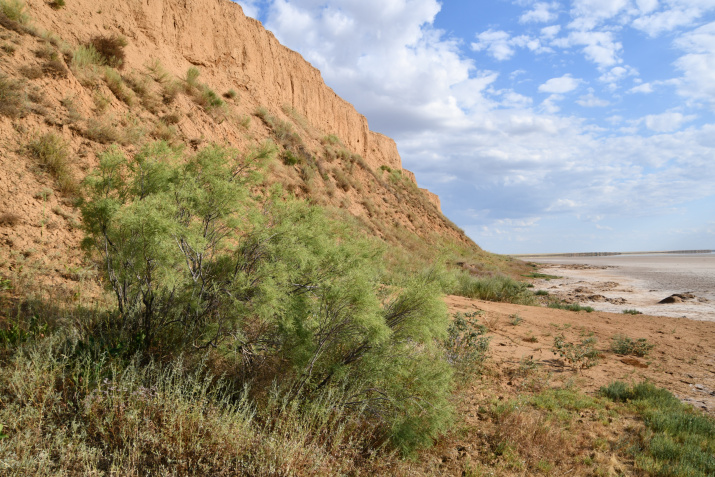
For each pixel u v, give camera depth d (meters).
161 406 3.24
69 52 11.45
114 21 15.39
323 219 4.75
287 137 22.98
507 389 5.91
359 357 3.91
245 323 3.94
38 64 9.79
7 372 3.17
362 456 3.53
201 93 17.44
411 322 3.98
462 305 12.34
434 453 3.95
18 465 2.36
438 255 4.60
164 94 14.84
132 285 4.11
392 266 17.23
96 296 5.40
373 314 3.60
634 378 7.19
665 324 12.62
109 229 3.89
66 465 2.55
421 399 3.80
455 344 6.85
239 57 23.69
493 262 37.31
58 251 6.41
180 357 3.51
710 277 33.06
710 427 4.92
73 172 8.27
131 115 12.10
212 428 3.07
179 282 3.77
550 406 5.39
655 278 32.53
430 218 38.31
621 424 5.12
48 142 8.16
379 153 45.59
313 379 3.93
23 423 2.79
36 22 11.70
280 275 3.69
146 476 2.66
